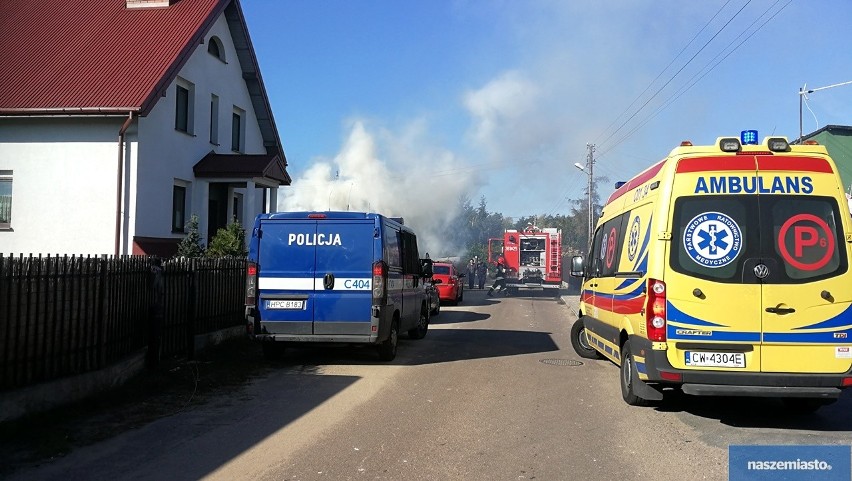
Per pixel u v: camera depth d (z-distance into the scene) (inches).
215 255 591.5
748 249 256.1
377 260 402.9
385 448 229.8
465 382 358.3
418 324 543.2
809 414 287.7
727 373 251.6
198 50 780.6
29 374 260.4
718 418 279.1
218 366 390.0
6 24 777.6
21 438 232.7
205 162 780.6
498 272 1249.4
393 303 431.8
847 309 251.1
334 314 401.4
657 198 270.2
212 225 848.3
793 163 261.1
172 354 397.1
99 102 643.5
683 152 266.7
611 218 371.2
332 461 214.4
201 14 765.3
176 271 399.9
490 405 301.0
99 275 306.3
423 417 276.4
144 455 220.4
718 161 263.6
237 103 901.2
